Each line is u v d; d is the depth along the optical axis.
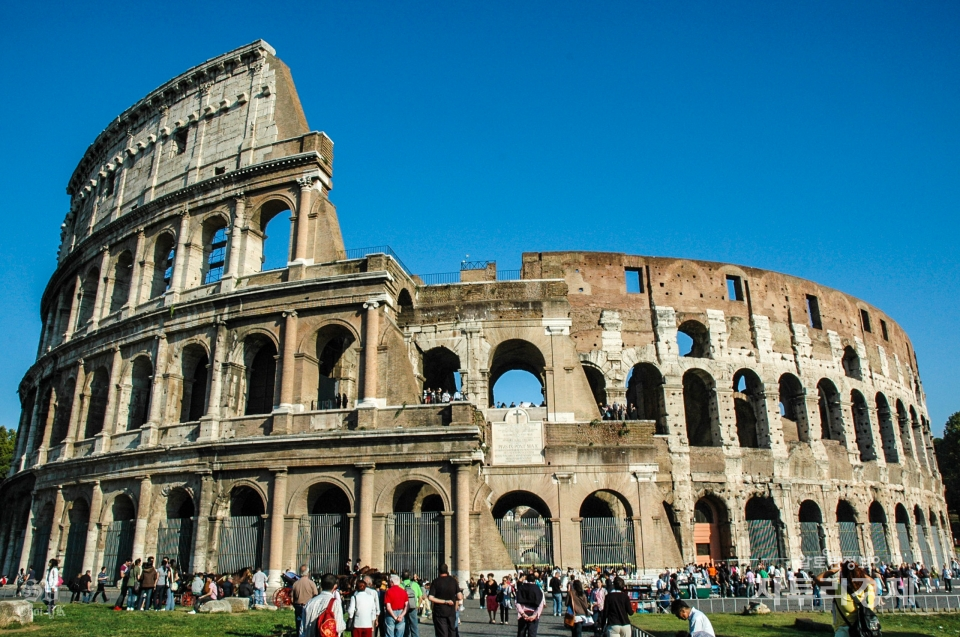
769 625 35.53
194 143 64.00
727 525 61.16
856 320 77.94
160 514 52.06
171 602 37.97
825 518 65.06
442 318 57.66
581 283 65.75
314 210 55.78
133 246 64.25
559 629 34.66
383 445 47.50
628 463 53.12
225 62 64.31
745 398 68.00
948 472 110.62
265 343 55.69
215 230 61.41
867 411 74.31
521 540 60.62
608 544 51.31
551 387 55.19
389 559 45.91
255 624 30.23
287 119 60.22
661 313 65.56
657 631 32.94
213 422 51.72
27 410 75.75
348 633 25.55
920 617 41.44
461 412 47.44
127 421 57.88
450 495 46.25
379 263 51.88
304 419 49.91
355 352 56.59
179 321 56.22
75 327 67.75
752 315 68.75
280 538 47.38
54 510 59.22
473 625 35.72
